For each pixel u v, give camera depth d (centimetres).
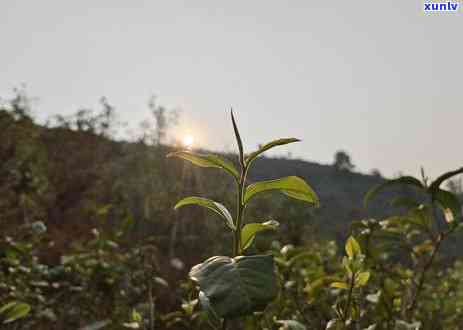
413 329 220
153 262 424
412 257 307
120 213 796
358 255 233
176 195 1055
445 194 260
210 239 970
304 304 330
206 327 347
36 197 910
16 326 412
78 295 496
